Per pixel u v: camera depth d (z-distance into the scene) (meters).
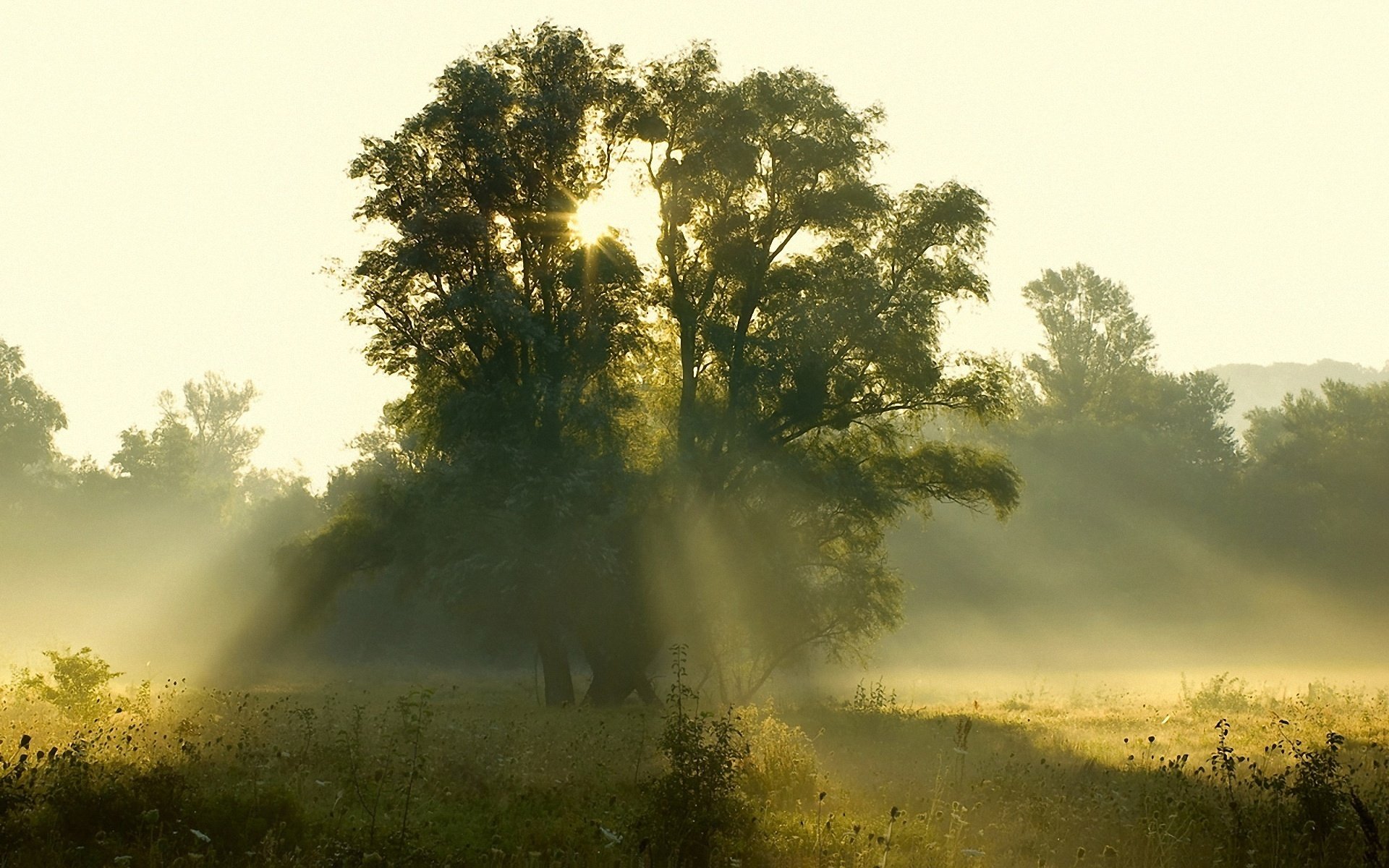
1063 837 9.84
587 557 31.16
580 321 34.00
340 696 31.94
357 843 8.84
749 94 35.19
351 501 39.78
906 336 34.78
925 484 37.72
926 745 17.98
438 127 33.88
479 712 26.02
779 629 35.59
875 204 35.25
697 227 35.91
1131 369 91.00
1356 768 13.62
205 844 8.62
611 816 10.55
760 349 34.66
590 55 35.00
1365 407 86.62
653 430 36.84
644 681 35.75
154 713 17.52
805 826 9.87
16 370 87.00
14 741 13.12
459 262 34.38
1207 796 11.37
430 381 36.81
